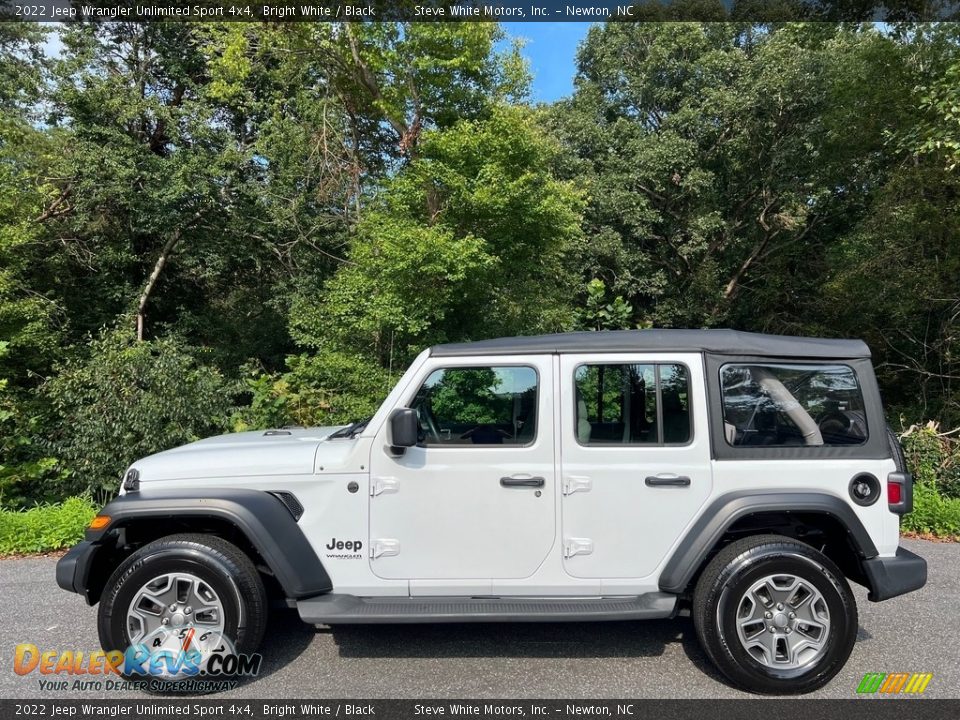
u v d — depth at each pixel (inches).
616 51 749.9
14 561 217.0
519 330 428.1
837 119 540.7
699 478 131.1
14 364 433.4
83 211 573.0
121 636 124.3
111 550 138.3
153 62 604.4
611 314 503.2
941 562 207.9
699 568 133.6
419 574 131.6
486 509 131.6
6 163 488.4
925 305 479.5
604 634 151.6
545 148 425.1
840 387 136.5
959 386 483.2
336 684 127.9
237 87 543.5
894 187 473.4
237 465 133.9
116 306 628.4
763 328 722.8
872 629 154.5
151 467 135.0
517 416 136.3
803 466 131.6
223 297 724.7
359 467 132.1
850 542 129.3
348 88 563.8
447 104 483.8
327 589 131.6
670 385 135.0
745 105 646.5
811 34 488.7
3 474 353.1
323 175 567.8
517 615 124.8
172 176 555.5
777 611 125.2
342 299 440.1
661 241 740.0
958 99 357.7
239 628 125.6
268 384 421.7
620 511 131.4
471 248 373.1
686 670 134.0
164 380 355.9
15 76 560.7
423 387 135.6
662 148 666.8
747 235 770.8
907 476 134.8
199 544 127.3
